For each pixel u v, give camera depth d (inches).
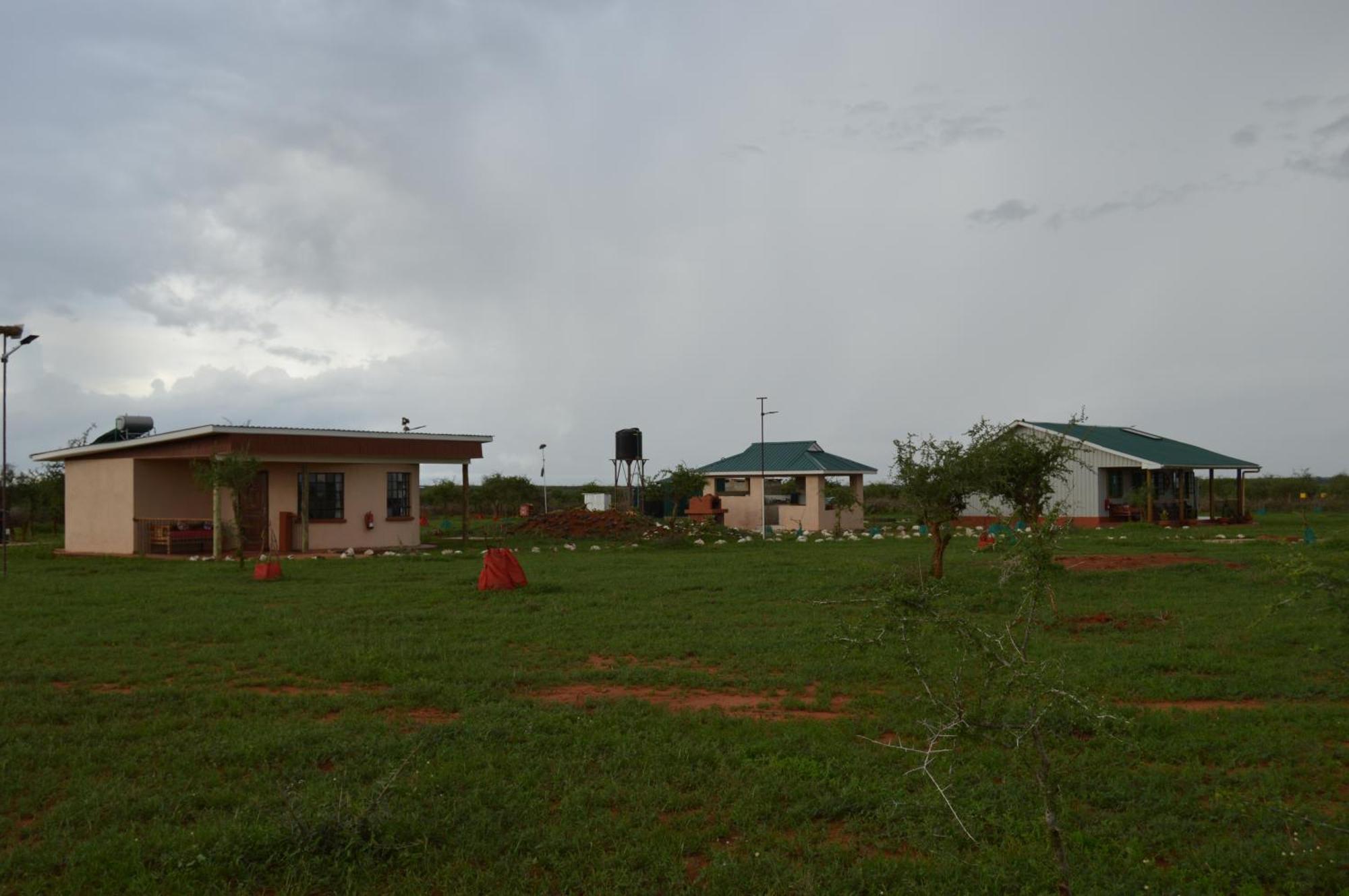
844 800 235.1
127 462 1077.8
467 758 270.7
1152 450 1664.6
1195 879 193.8
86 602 604.1
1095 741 284.7
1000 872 194.5
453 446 1154.0
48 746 285.4
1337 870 194.5
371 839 210.2
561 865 202.7
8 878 198.1
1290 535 1262.3
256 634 479.2
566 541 1241.4
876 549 1045.2
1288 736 285.4
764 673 386.9
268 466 1100.5
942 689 346.6
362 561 930.7
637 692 361.4
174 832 218.5
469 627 498.6
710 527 1380.4
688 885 195.3
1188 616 514.0
